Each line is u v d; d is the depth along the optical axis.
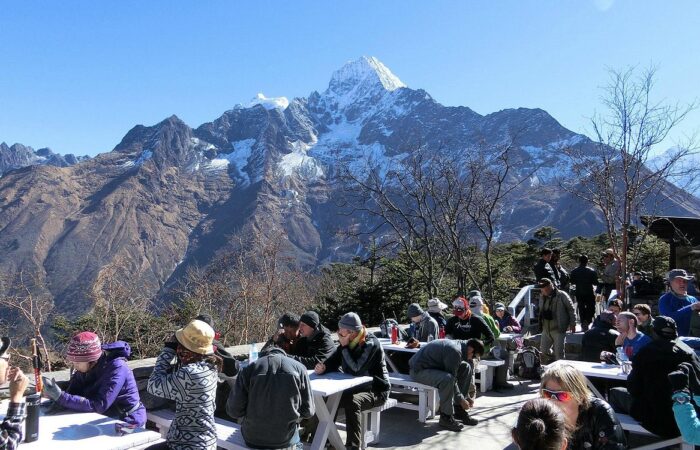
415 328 8.35
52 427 3.71
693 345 5.79
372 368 5.37
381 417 6.47
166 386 3.48
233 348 6.96
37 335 14.51
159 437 3.65
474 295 8.45
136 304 17.67
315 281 27.78
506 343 8.69
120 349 4.20
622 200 12.35
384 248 17.86
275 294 22.36
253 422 4.05
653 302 11.87
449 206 17.23
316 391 4.66
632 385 4.51
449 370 6.08
